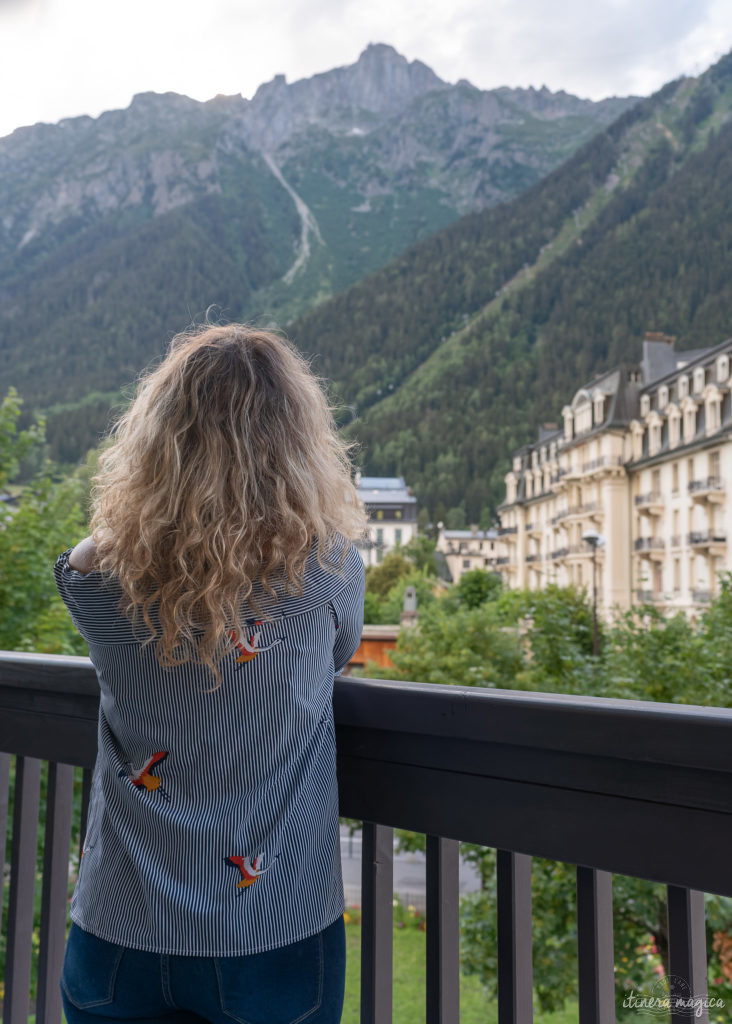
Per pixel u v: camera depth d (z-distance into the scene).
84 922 0.85
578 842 0.77
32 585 8.12
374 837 0.94
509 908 0.82
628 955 5.98
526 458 74.75
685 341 109.81
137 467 0.84
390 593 67.50
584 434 59.22
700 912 0.72
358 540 0.91
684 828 0.70
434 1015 0.87
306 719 0.83
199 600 0.79
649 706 0.71
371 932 0.93
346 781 0.96
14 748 1.28
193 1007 0.82
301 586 0.81
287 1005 0.80
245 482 0.80
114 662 0.84
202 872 0.80
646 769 0.72
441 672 12.31
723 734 0.66
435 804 0.88
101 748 0.89
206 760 0.81
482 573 48.97
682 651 8.18
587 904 0.77
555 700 0.77
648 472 54.41
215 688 0.80
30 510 8.12
